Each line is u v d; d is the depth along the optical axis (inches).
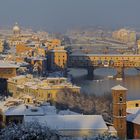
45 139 4574.3
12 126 4704.7
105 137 4566.9
